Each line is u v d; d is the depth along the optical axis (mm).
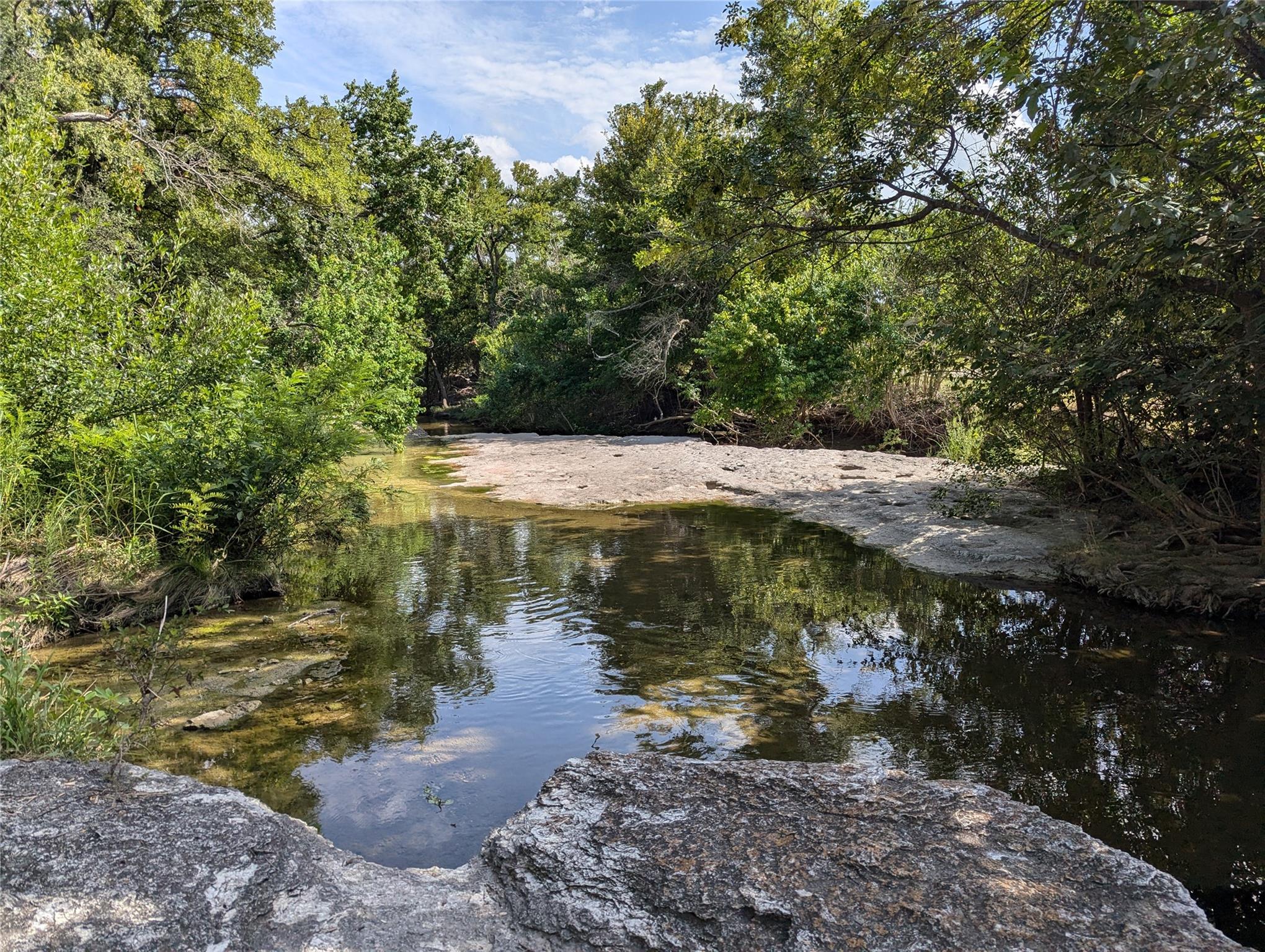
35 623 5395
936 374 11602
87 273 7348
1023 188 7480
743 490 12469
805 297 17422
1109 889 1940
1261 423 5266
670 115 28234
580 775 2695
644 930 1885
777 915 1864
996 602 6387
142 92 15203
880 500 10609
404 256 18484
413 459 19016
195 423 7098
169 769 3707
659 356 22375
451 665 5168
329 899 2061
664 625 5988
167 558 6602
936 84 7723
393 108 23891
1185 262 5254
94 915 1873
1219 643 5316
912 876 1992
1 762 2850
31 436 6500
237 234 17266
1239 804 3285
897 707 4383
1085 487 8664
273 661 5215
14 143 7457
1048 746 3861
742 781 2605
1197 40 4457
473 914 2023
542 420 29047
